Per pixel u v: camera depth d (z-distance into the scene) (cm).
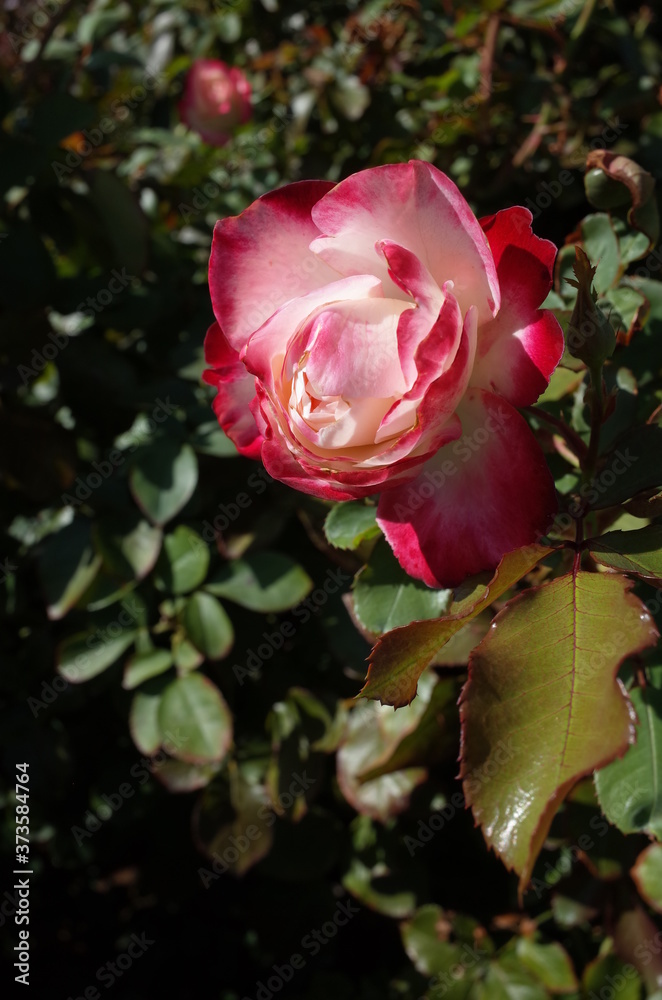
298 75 109
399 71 103
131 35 126
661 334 61
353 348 48
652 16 99
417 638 47
